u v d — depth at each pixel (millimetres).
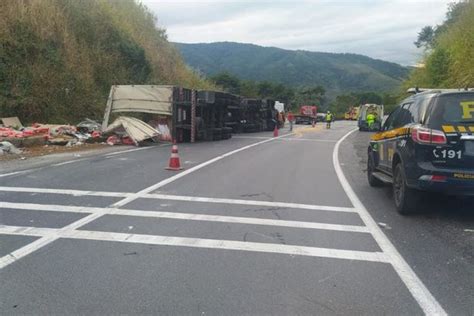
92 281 4902
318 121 79062
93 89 28438
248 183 11031
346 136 33438
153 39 43812
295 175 12586
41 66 24969
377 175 10156
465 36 23156
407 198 7945
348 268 5422
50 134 19781
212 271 5238
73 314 4184
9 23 24359
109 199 8844
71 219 7320
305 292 4719
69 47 27844
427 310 4375
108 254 5734
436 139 7387
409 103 8938
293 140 27547
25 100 23125
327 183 11422
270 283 4926
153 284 4848
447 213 8281
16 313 4195
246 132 36688
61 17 28391
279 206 8633
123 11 41062
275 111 42500
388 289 4836
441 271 5395
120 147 19453
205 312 4242
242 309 4316
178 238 6445
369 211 8406
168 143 22438
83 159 14867
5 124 21219
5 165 13094
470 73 21031
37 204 8305
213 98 24766
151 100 22828
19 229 6727
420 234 6941
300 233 6852
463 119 7406
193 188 10188
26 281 4895
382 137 9938
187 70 47031
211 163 14570
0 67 23000
